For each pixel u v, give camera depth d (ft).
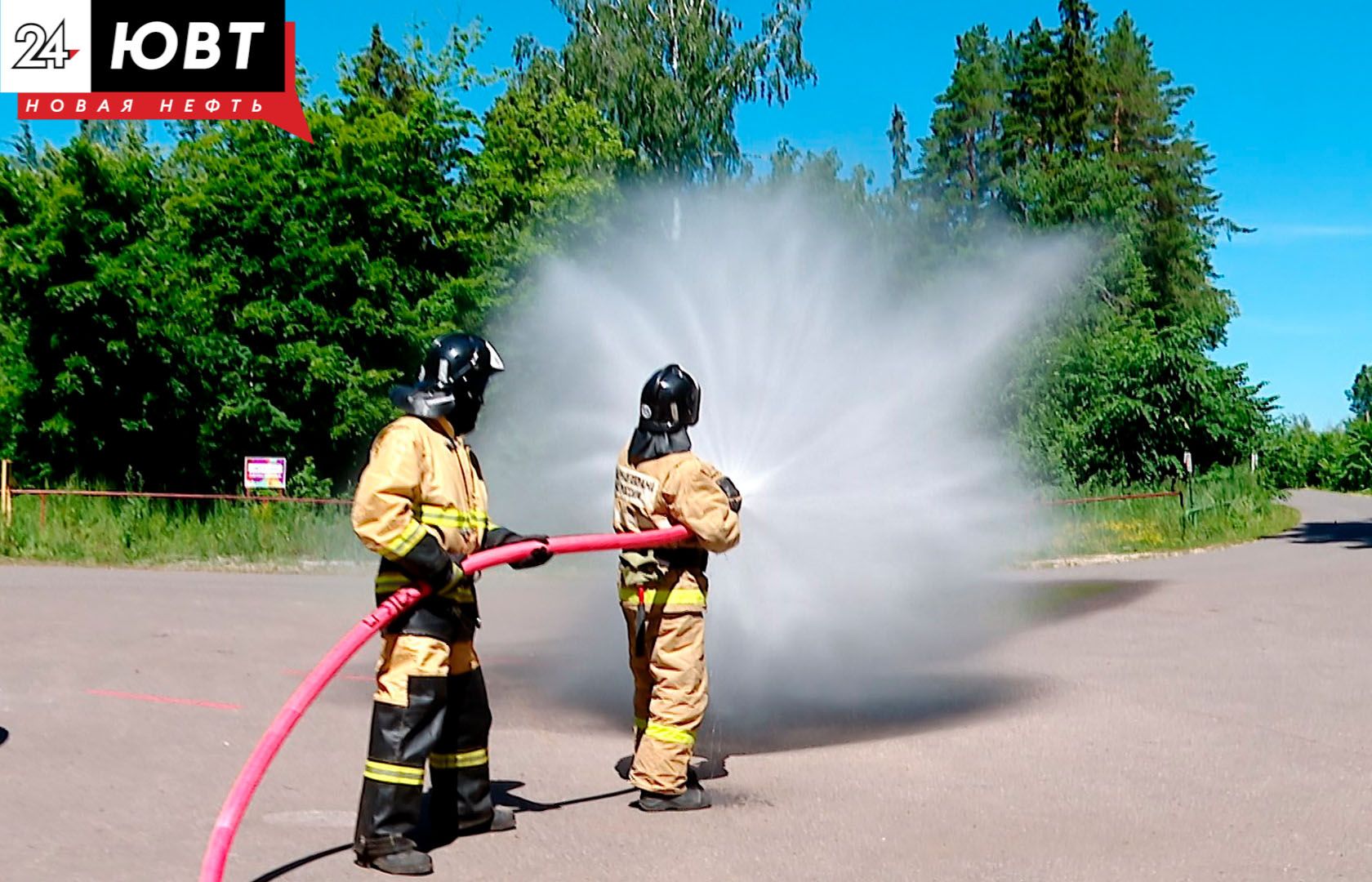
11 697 26.84
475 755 17.57
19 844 16.62
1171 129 202.90
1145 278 160.76
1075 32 207.92
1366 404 438.40
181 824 17.88
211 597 47.03
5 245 83.05
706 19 132.98
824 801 19.58
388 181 95.81
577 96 127.85
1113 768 21.68
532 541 17.28
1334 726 24.86
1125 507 86.48
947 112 229.66
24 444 84.64
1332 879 15.76
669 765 18.93
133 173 86.79
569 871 16.06
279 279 93.25
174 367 86.17
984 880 15.70
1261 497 99.60
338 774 21.09
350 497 90.27
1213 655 33.73
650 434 19.38
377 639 37.11
